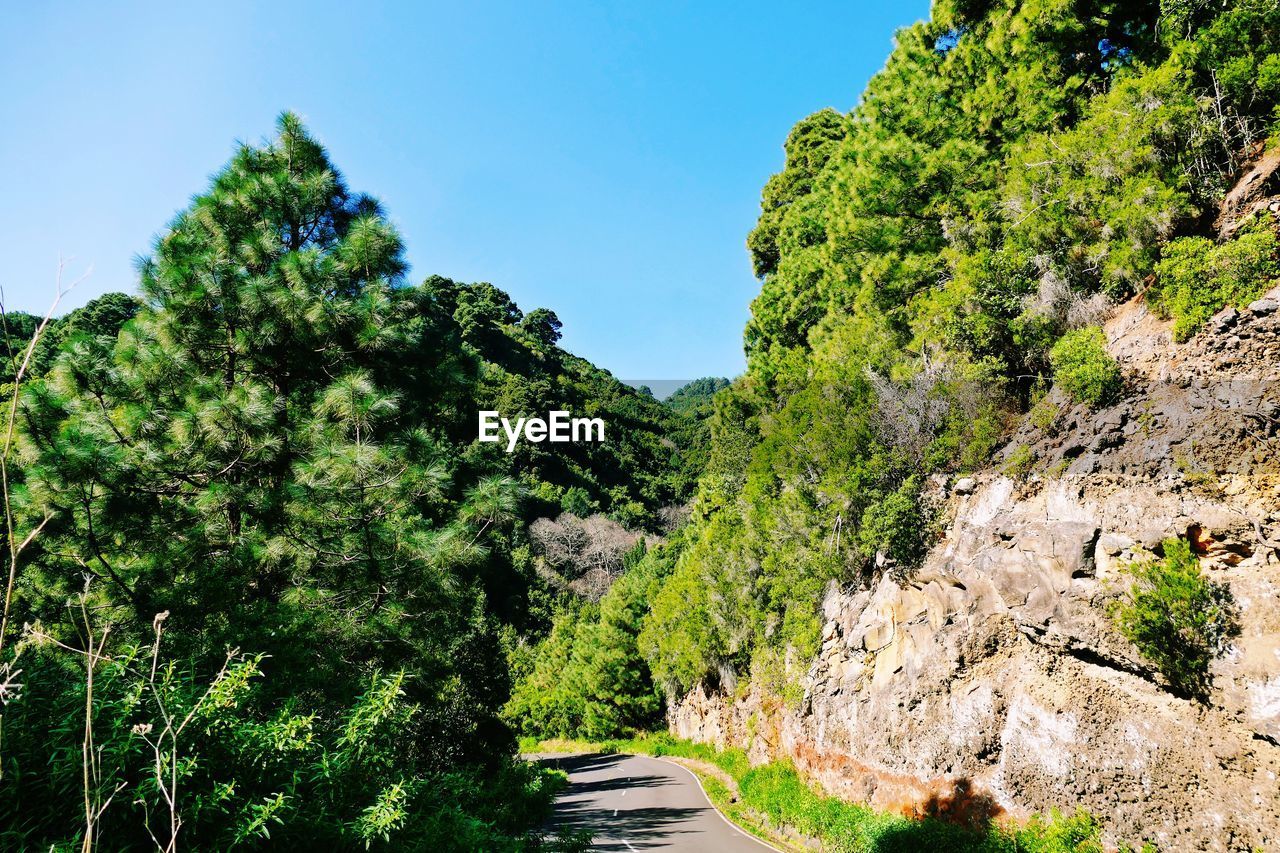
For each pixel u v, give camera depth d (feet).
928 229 59.82
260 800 15.71
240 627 24.39
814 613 54.95
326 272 34.22
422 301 38.01
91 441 26.40
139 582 26.96
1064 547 30.60
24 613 25.55
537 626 218.79
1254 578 24.58
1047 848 26.63
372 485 30.63
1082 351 34.09
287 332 33.24
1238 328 28.84
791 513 54.85
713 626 86.43
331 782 18.07
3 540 23.70
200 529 28.43
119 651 16.57
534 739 183.11
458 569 33.45
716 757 90.33
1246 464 26.30
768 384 96.89
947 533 40.50
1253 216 30.66
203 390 29.53
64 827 13.30
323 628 29.01
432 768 42.47
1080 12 48.75
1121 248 35.91
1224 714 23.81
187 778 14.51
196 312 32.01
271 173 37.73
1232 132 34.47
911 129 61.41
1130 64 45.09
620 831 50.67
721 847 43.62
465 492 34.71
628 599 159.74
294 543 30.19
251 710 19.80
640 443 363.76
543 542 239.50
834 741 46.09
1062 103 48.80
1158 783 24.90
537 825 49.32
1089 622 28.78
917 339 47.67
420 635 33.37
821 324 74.49
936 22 62.44
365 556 30.68
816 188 97.50
